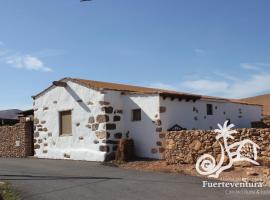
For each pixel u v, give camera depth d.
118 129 18.95
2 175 14.59
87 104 19.45
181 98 18.98
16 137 23.33
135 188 11.54
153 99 18.06
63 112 20.88
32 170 16.00
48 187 11.95
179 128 18.59
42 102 21.95
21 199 10.43
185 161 15.77
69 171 15.50
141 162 17.12
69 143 20.28
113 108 18.88
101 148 18.62
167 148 16.39
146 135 18.22
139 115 18.67
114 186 11.92
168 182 12.45
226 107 22.95
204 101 20.97
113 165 17.11
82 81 20.14
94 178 13.52
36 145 22.11
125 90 19.52
